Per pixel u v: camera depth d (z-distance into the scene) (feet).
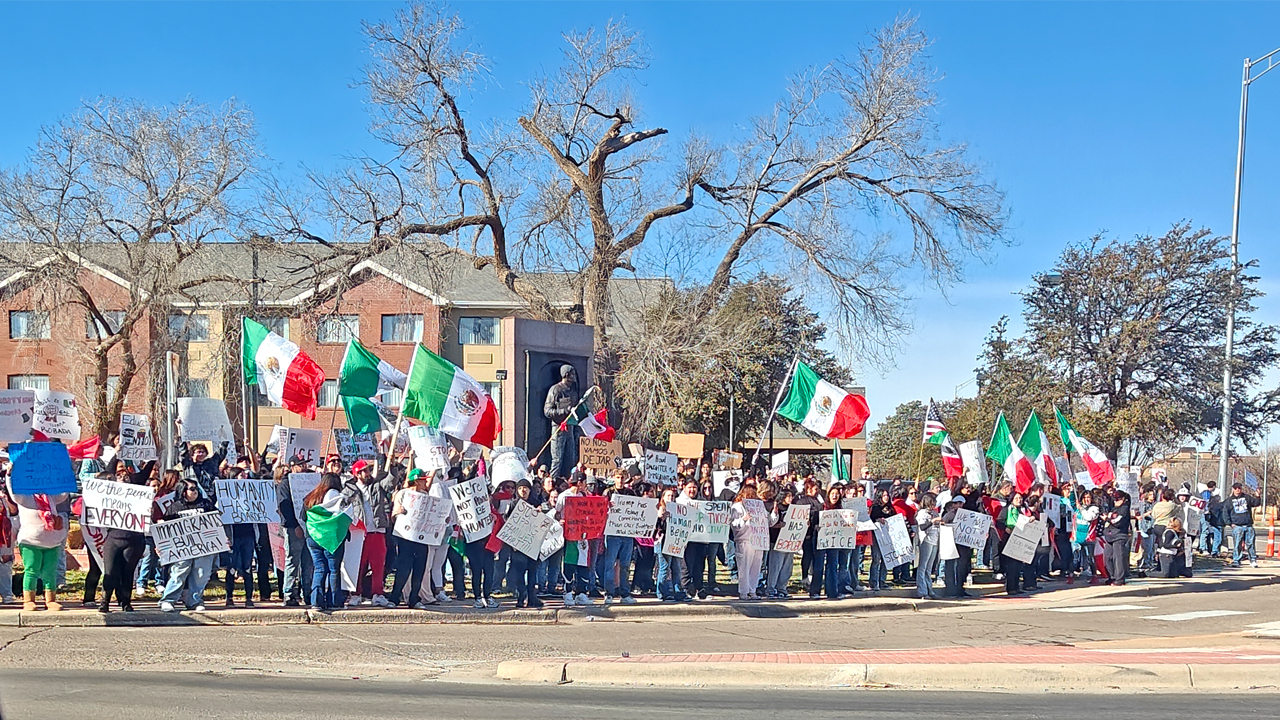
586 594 52.60
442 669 36.27
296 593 47.52
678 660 36.68
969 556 61.36
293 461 52.13
